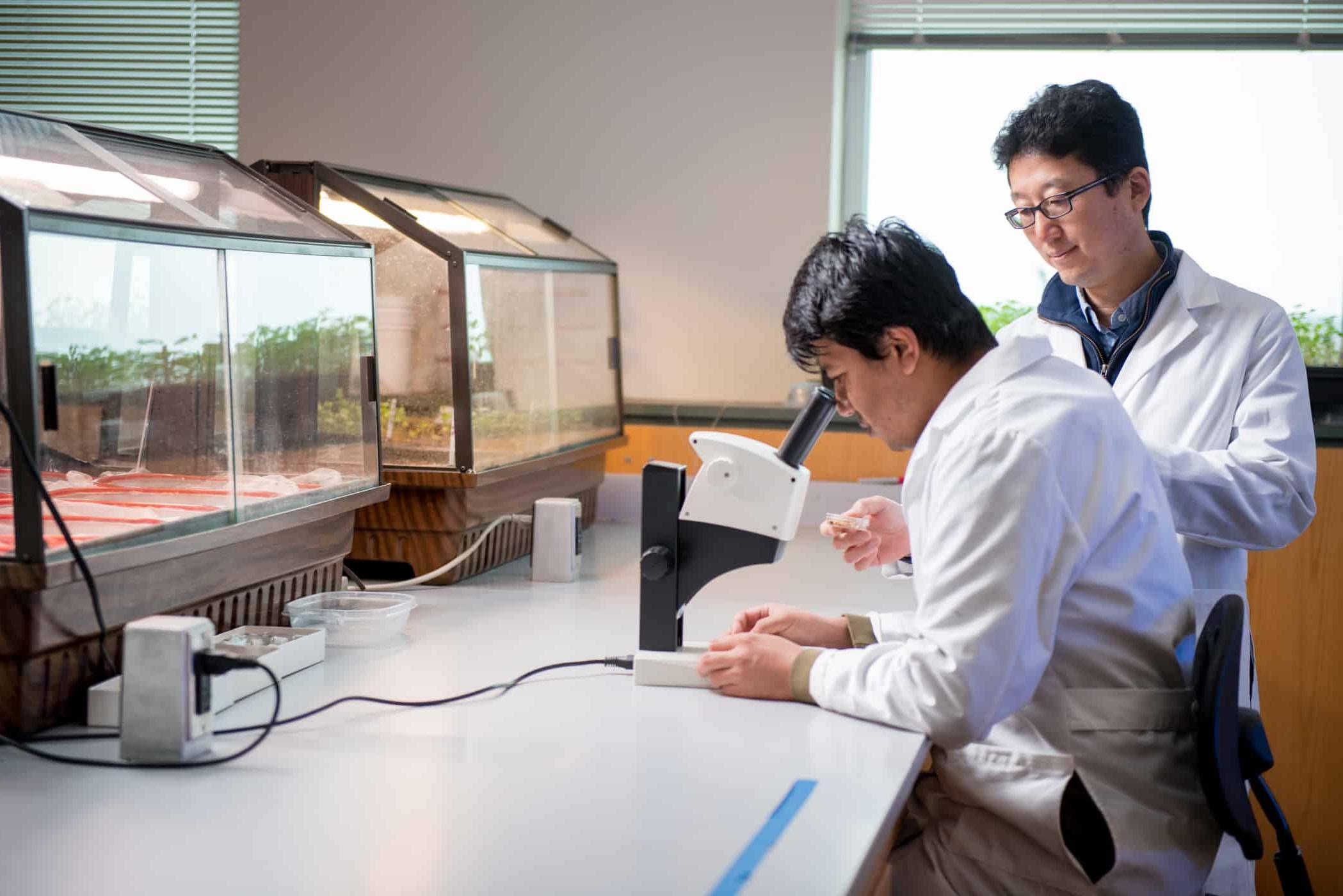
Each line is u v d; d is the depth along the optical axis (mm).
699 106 3234
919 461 1367
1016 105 3281
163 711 1240
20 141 1538
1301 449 1856
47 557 1259
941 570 1289
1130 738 1325
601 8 3258
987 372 1351
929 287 1344
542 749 1304
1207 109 3160
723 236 3262
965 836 1354
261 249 1682
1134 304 1979
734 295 3273
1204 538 1830
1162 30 3174
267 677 1529
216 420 1582
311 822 1100
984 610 1247
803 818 1121
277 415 1730
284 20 3441
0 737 1281
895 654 1388
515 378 2381
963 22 3275
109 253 1365
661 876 992
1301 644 2844
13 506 1258
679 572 1650
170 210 1592
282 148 3486
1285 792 2885
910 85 3340
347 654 1708
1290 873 1496
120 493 1398
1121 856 1280
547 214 3350
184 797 1158
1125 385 1984
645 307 3322
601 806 1146
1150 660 1361
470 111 3367
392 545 2197
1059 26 3227
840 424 3053
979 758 1335
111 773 1224
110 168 1633
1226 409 1912
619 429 3088
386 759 1271
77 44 3674
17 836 1063
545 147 3334
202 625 1272
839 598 2145
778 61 3180
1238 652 1312
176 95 3656
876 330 1341
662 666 1552
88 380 1336
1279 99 3119
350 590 1998
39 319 1258
